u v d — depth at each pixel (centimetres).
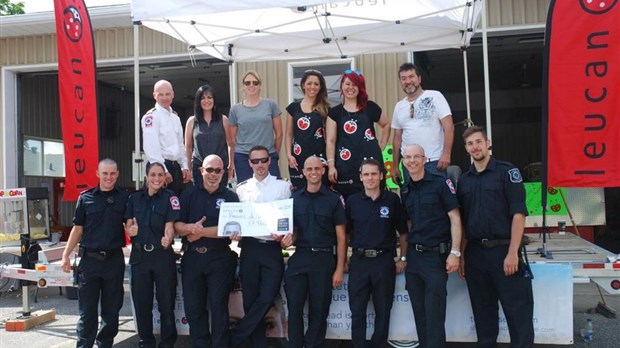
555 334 380
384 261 375
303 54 701
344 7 585
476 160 364
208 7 420
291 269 383
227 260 399
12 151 1016
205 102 486
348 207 387
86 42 524
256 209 386
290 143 442
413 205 370
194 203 405
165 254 400
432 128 426
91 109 527
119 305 412
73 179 503
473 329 392
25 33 981
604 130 399
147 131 463
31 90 1249
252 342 401
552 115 411
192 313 395
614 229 1079
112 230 404
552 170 412
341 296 410
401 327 400
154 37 940
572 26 403
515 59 1259
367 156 411
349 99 417
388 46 676
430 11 588
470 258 369
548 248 465
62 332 542
